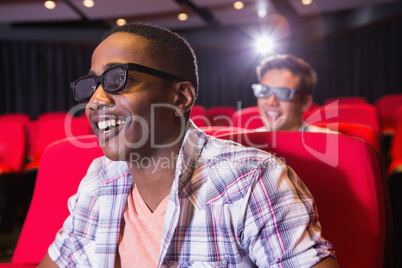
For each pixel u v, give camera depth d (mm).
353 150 948
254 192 782
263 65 2270
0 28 9188
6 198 3732
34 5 8102
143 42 805
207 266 798
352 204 930
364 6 8828
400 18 8367
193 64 885
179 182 812
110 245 884
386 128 5324
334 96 9539
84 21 9609
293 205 769
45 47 9586
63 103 9680
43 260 1010
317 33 9602
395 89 8578
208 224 805
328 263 734
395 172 2422
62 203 1103
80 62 9820
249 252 799
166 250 794
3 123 3822
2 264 1028
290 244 744
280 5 8609
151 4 8164
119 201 906
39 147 4035
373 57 8930
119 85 776
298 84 2182
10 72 9273
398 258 2123
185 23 9914
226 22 9938
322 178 962
